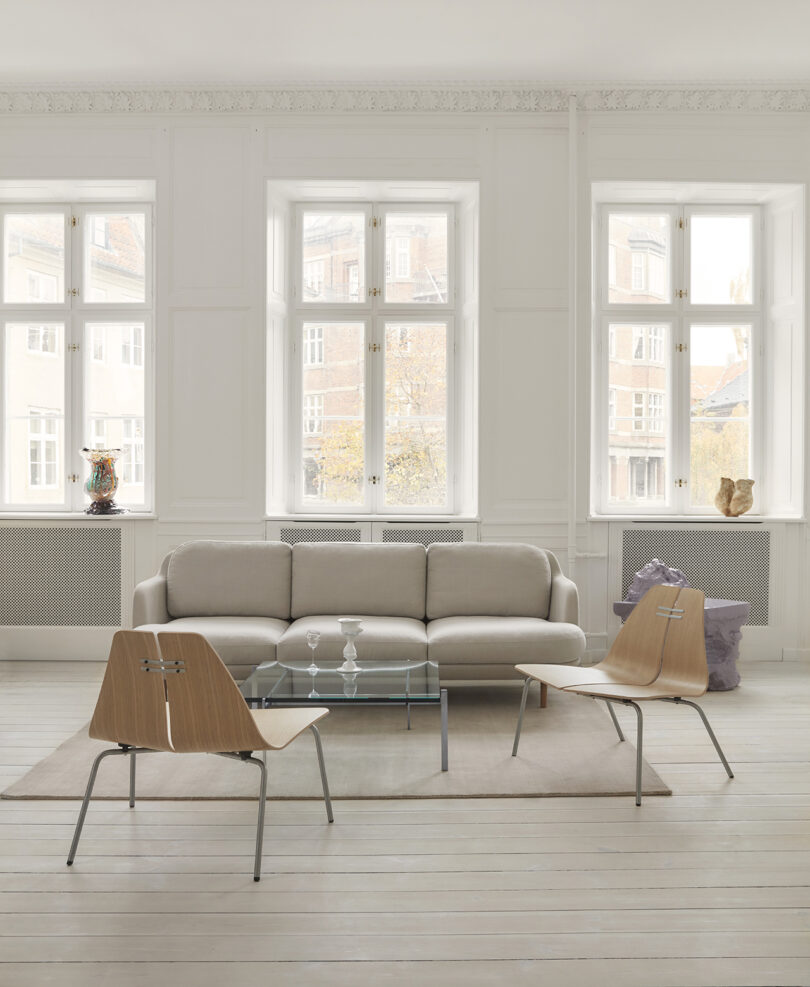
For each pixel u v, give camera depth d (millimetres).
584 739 4047
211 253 5699
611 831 3000
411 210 6070
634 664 3879
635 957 2223
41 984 2102
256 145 5660
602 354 6043
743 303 6109
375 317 6090
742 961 2207
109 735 2805
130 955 2227
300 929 2354
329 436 6129
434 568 5047
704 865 2736
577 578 5707
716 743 3535
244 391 5711
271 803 3266
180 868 2715
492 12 4711
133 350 6102
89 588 5738
